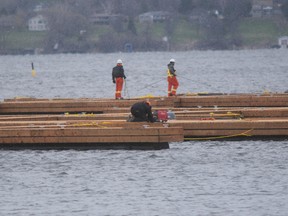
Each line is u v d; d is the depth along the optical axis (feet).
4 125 416.05
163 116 417.28
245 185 319.88
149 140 385.09
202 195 307.37
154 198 304.71
